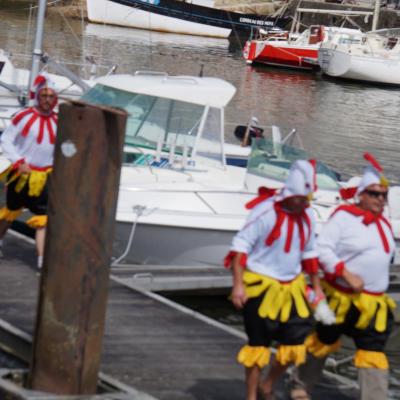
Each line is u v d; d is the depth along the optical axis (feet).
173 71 185.78
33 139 46.75
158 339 42.42
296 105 158.81
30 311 42.91
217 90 66.95
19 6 283.59
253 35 281.13
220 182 64.39
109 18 273.95
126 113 32.42
